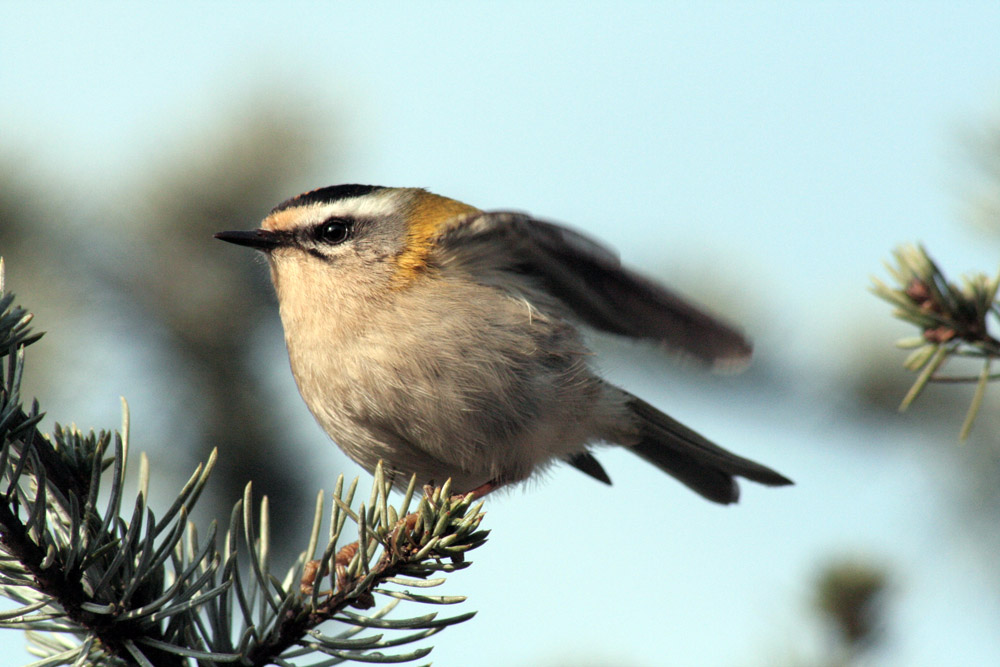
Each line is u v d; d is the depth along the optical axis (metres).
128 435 2.21
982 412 2.29
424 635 2.21
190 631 2.22
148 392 2.28
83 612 2.21
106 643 2.21
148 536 2.21
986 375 2.22
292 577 2.22
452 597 2.21
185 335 2.29
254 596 2.22
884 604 2.25
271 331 2.29
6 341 2.21
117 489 2.21
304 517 2.28
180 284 2.29
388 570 2.22
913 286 2.23
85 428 2.28
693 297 2.30
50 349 2.27
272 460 2.28
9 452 2.21
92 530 2.21
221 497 2.28
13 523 2.21
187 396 2.28
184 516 2.21
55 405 2.27
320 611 2.21
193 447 2.28
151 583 2.22
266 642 2.21
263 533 2.22
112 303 2.29
